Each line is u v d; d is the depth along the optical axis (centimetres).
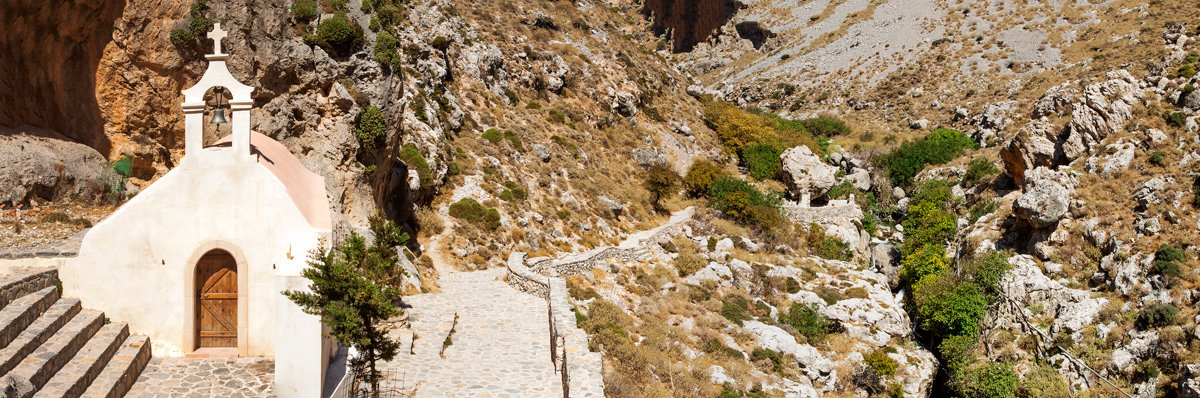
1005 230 6069
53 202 2411
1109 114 6256
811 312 4759
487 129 5906
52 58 2475
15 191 2288
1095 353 4616
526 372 2548
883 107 11238
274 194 1891
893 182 8644
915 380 4397
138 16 2558
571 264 4150
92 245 1862
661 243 5188
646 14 17350
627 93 7712
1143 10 11288
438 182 4653
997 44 11819
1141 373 4403
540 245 4622
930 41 12469
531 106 6844
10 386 1379
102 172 2562
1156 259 4944
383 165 3525
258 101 2911
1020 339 4984
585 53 8256
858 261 6412
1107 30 11144
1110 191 5731
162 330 1891
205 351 1928
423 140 4797
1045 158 6625
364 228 3056
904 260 5972
